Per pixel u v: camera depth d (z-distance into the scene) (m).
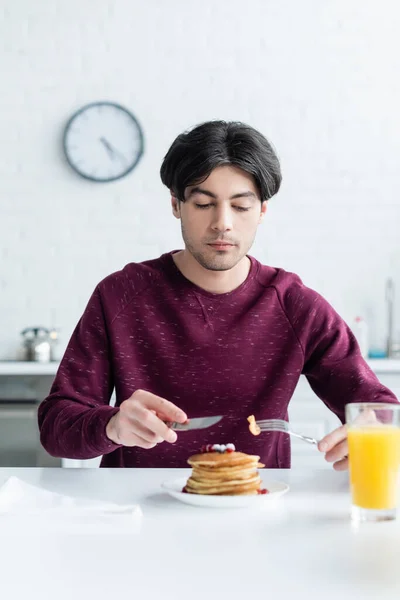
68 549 0.93
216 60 3.65
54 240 3.64
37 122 3.63
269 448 1.64
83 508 1.10
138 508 1.09
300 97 3.67
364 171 3.68
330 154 3.67
